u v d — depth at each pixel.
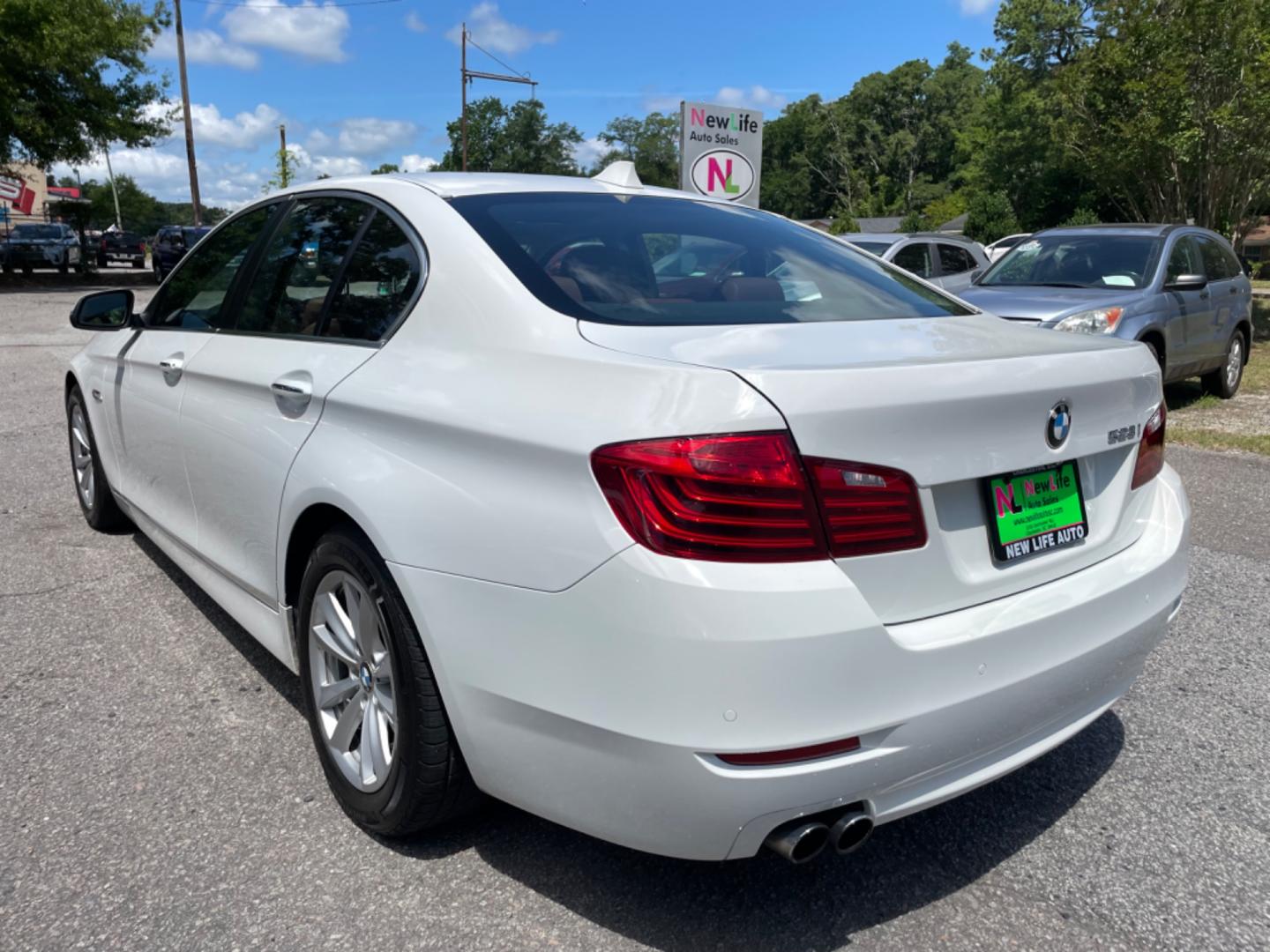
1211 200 16.31
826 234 3.52
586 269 2.57
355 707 2.65
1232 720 3.36
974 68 105.88
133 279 32.38
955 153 96.94
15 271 33.91
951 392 2.07
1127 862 2.58
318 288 3.00
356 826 2.66
